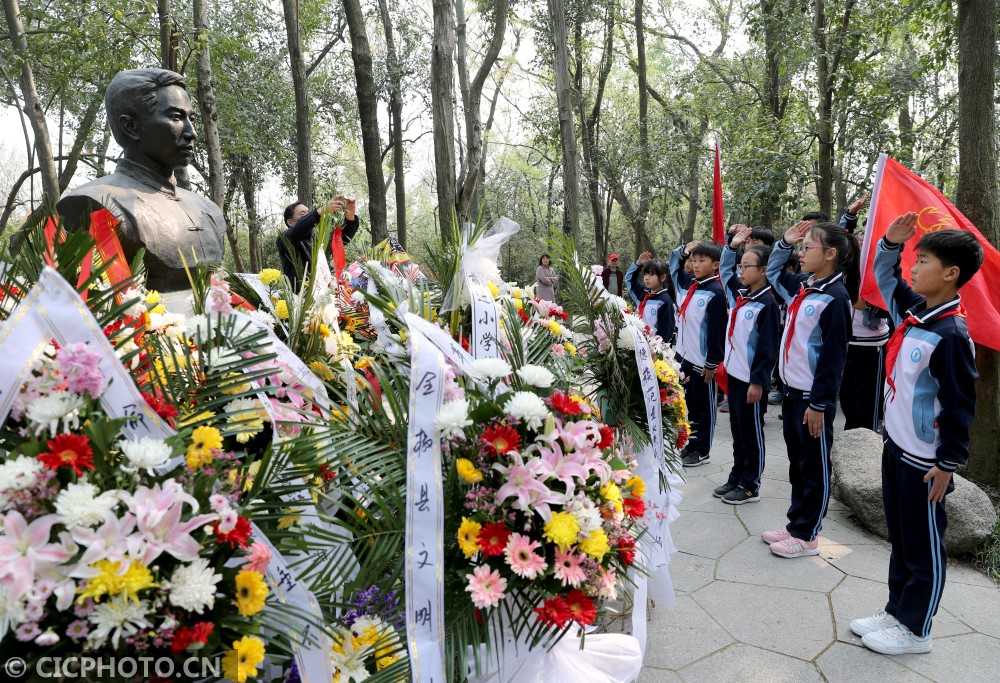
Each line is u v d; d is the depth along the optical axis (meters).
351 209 3.30
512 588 1.46
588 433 1.60
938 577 2.43
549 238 2.64
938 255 2.37
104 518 1.01
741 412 4.05
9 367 1.10
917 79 10.09
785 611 2.84
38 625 1.00
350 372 1.78
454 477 1.53
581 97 14.02
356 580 1.46
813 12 9.46
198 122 10.95
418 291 2.27
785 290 4.17
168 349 1.50
